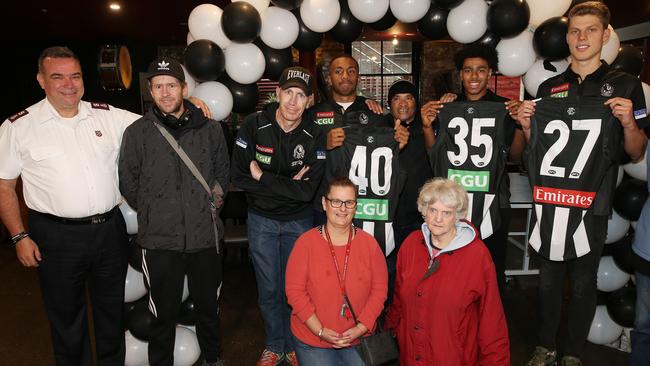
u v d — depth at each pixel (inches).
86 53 359.3
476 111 98.2
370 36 312.0
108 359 99.7
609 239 114.2
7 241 218.7
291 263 82.2
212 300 99.1
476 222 100.3
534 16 117.6
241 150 100.2
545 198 96.4
